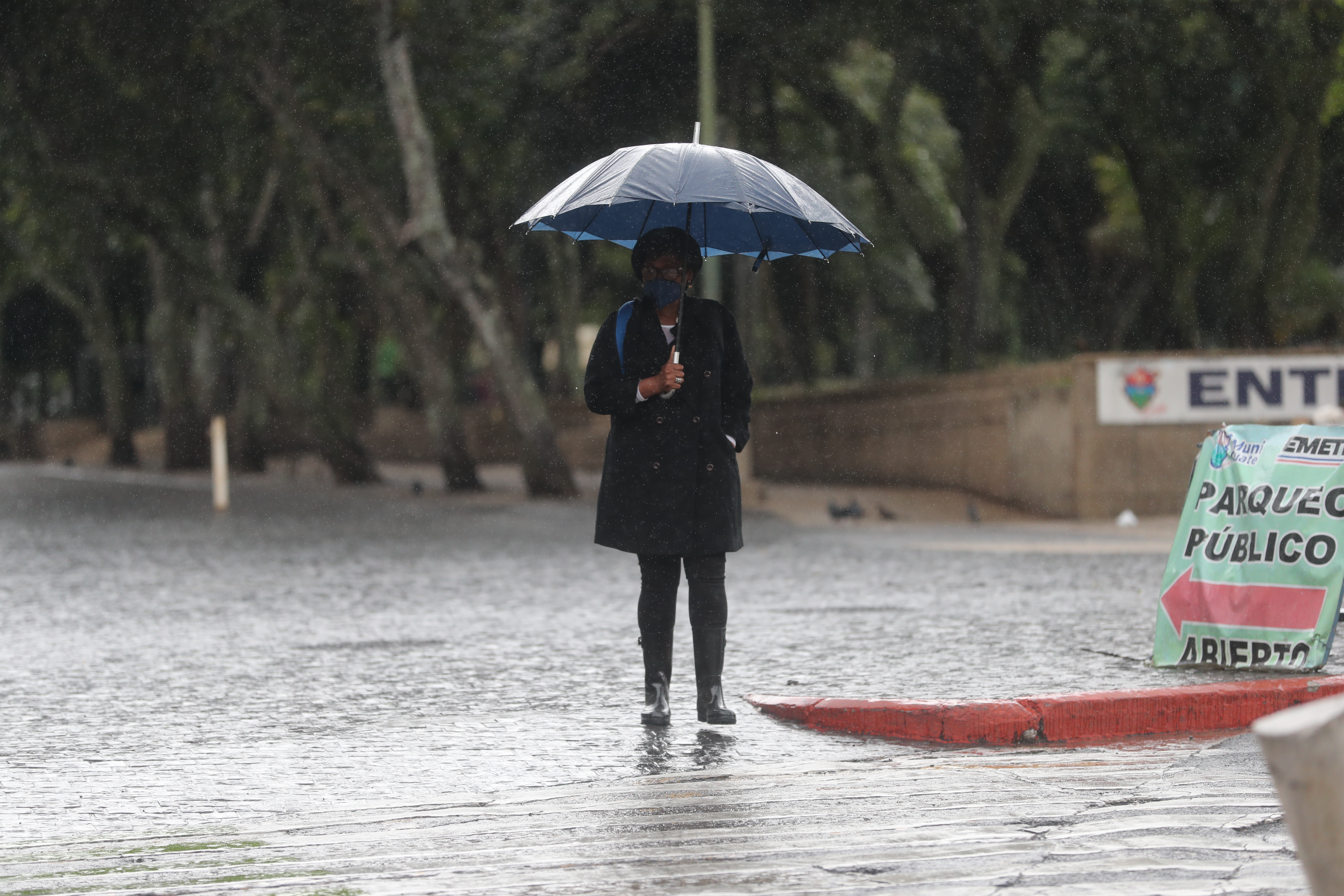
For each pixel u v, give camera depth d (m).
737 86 81.25
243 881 12.72
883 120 81.12
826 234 20.09
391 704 21.91
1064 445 64.06
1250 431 23.16
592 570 43.34
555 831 14.26
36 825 15.13
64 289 139.75
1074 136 83.56
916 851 13.09
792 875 12.43
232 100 86.88
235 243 112.00
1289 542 22.25
